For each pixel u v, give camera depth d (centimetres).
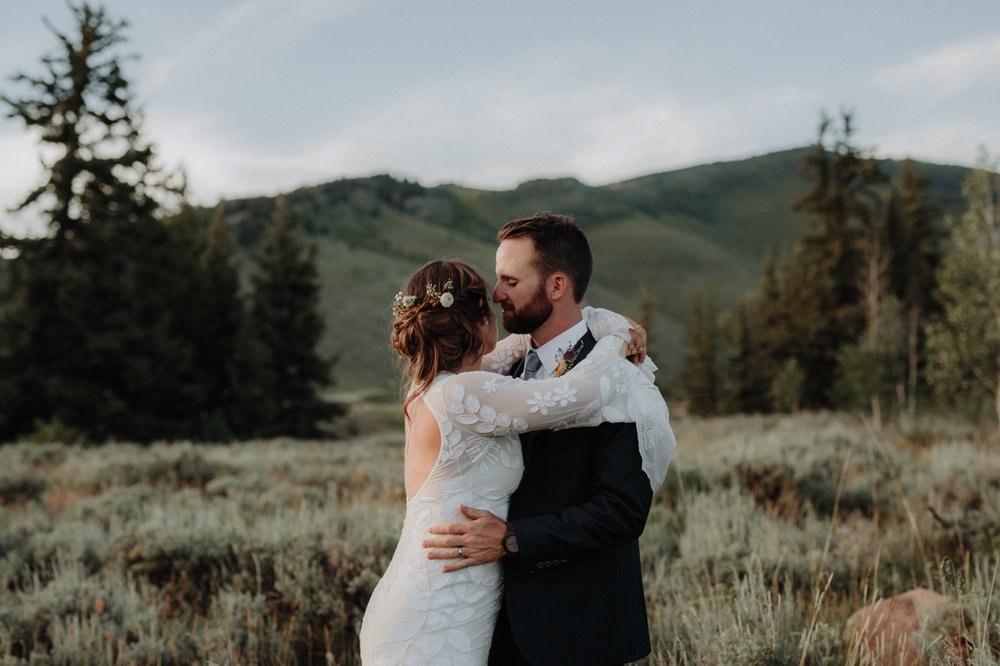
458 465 191
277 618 396
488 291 210
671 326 12719
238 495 711
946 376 1864
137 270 2562
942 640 282
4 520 691
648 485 189
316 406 3397
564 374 199
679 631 319
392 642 185
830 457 809
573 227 213
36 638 339
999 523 488
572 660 183
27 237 2411
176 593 425
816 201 3469
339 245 10569
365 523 504
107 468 954
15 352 2280
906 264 3278
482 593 187
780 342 3581
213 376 2922
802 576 405
